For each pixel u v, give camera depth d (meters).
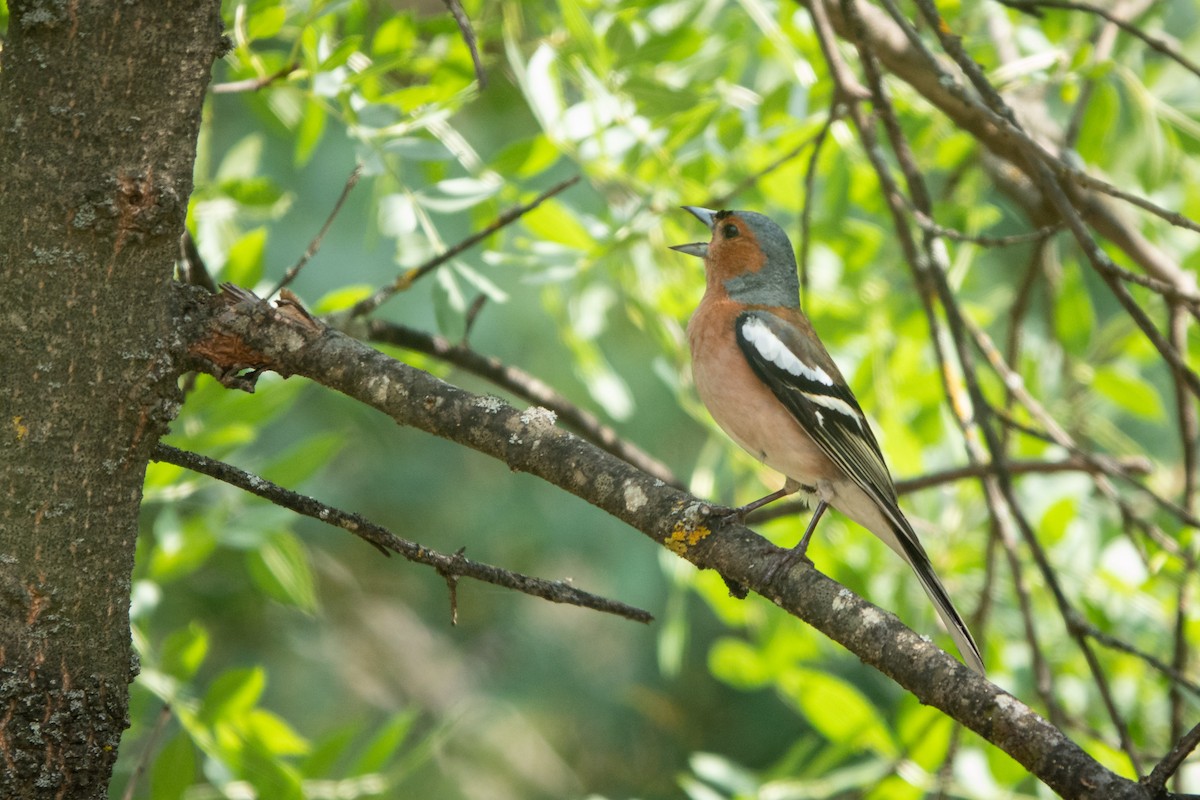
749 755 17.31
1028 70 8.52
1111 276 6.69
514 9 9.71
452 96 8.55
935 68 6.97
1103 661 10.56
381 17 9.76
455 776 17.03
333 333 5.49
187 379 7.68
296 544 9.27
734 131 9.91
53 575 4.89
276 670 16.38
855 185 10.85
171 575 8.80
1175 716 8.57
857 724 9.55
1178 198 11.41
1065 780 4.40
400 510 16.41
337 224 13.95
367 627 17.98
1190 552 9.38
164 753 7.50
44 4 4.73
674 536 5.47
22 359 4.84
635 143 9.34
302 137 8.95
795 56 9.20
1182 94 11.77
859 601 5.12
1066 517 10.13
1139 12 9.73
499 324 14.48
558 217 9.20
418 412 5.43
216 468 5.25
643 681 17.73
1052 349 11.60
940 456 11.91
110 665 5.07
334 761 8.13
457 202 8.48
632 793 17.45
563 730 18.00
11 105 4.81
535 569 17.44
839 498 8.12
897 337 11.11
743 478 11.02
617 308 13.48
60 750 4.89
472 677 18.19
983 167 10.92
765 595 5.32
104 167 4.81
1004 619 10.77
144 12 4.77
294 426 14.46
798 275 11.04
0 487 4.86
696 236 10.85
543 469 5.47
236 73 8.74
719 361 8.23
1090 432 11.39
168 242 4.99
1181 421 9.01
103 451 4.96
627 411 10.70
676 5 10.38
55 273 4.82
